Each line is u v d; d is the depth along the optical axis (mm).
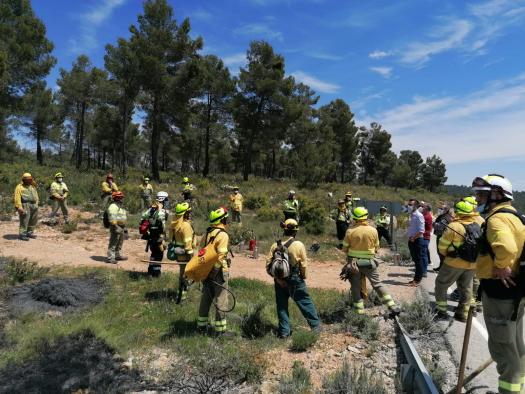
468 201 7230
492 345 3920
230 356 5594
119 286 8875
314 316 6609
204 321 6562
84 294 8141
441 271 7145
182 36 36031
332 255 14633
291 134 58594
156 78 34656
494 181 3895
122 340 6070
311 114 60625
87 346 5785
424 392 4195
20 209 12133
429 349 5984
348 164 72062
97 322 6648
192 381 5105
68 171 38125
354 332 6676
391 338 6445
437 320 7121
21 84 33469
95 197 21422
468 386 4793
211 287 6445
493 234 3688
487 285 3836
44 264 10086
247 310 7516
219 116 47812
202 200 27188
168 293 8461
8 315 7102
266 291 9086
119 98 40188
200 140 58125
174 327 6727
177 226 7781
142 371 5316
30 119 46938
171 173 48656
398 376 5109
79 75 48500
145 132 69188
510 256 3543
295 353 5984
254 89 43219
